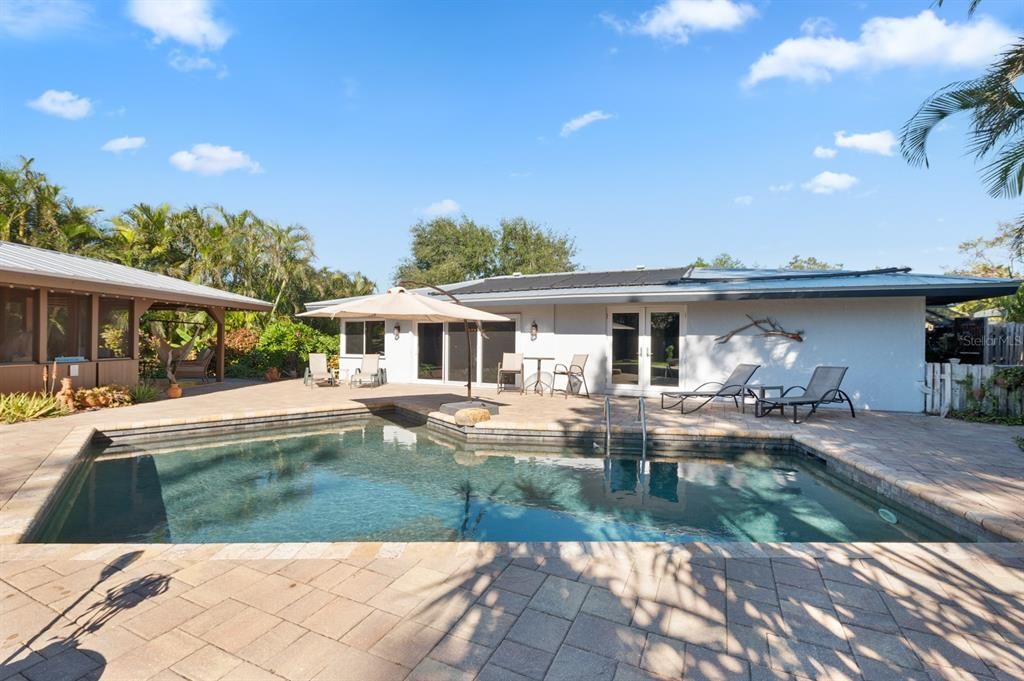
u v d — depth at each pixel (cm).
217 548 394
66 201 2480
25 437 783
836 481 697
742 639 282
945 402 1034
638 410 1102
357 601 318
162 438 938
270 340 1944
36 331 1082
